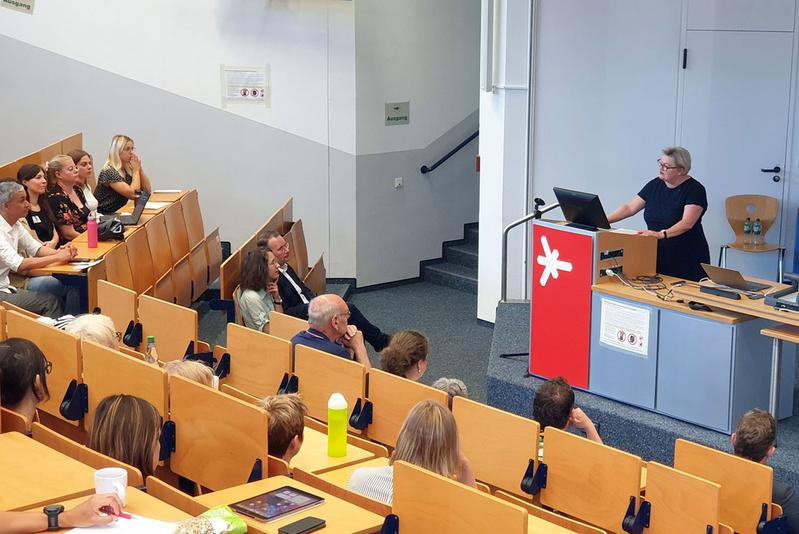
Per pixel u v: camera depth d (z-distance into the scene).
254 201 9.81
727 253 8.64
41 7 9.29
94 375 4.67
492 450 4.50
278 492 3.17
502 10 8.11
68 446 3.48
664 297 5.78
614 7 8.14
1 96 9.39
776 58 8.32
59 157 7.74
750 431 4.48
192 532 2.65
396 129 9.99
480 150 8.59
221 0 9.46
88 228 7.19
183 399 4.11
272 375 5.32
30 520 2.70
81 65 9.42
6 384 3.93
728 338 5.49
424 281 10.45
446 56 10.20
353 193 9.86
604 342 6.06
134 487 3.15
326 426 4.77
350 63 9.61
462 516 3.09
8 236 6.71
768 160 8.46
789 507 4.30
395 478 3.24
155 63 9.51
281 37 9.56
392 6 9.74
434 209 10.43
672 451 5.66
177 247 8.29
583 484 4.23
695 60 8.26
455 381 4.91
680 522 3.94
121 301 6.11
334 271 9.99
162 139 9.62
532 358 6.49
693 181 6.52
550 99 8.23
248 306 6.73
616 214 6.79
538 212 6.38
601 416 5.94
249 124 9.68
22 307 6.54
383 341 7.21
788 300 5.35
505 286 8.05
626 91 8.27
